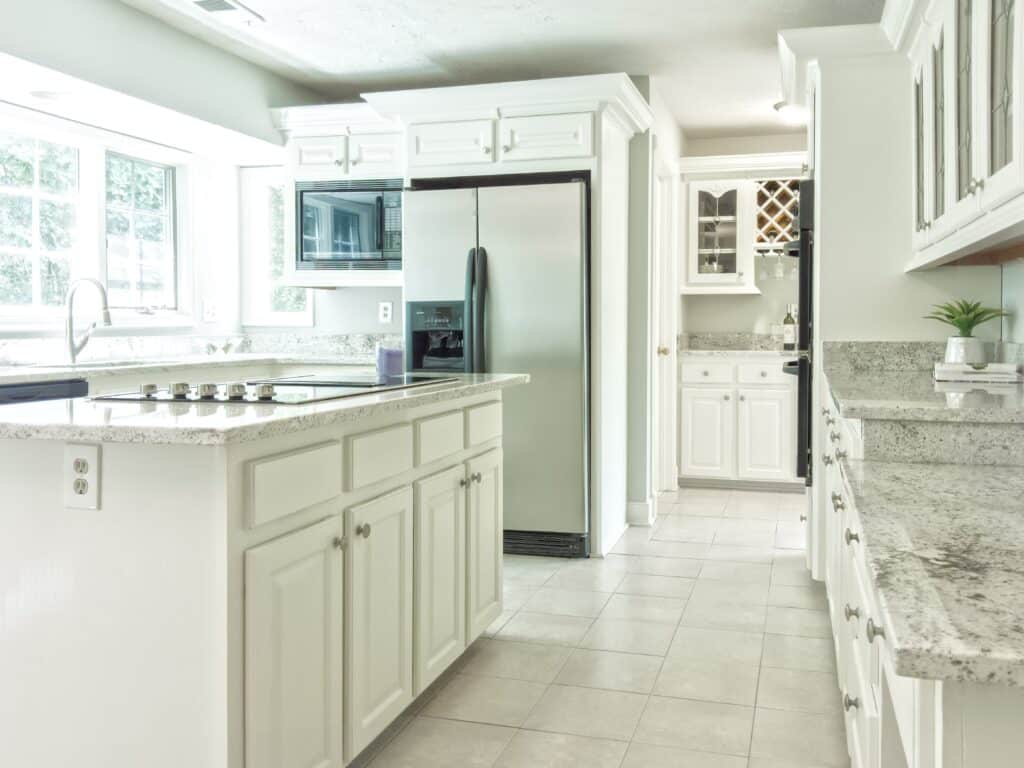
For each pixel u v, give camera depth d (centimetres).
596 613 349
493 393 307
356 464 205
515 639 320
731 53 453
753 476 612
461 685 278
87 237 446
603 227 435
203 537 160
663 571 409
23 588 174
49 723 173
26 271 411
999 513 122
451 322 441
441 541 259
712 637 321
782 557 434
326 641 192
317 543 188
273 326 557
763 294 664
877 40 332
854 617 161
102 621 168
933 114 277
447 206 438
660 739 240
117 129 446
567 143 428
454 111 441
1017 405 191
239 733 164
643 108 462
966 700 69
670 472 611
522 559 432
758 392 609
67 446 168
